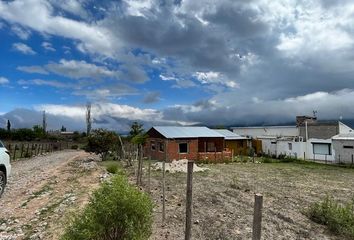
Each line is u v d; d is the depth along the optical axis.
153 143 39.22
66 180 18.17
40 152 45.84
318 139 41.03
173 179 20.61
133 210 6.20
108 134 35.94
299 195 15.58
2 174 12.34
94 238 5.97
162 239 8.54
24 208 11.22
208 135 38.72
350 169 29.92
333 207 10.62
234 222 10.37
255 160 38.34
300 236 9.16
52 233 8.41
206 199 14.02
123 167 27.59
